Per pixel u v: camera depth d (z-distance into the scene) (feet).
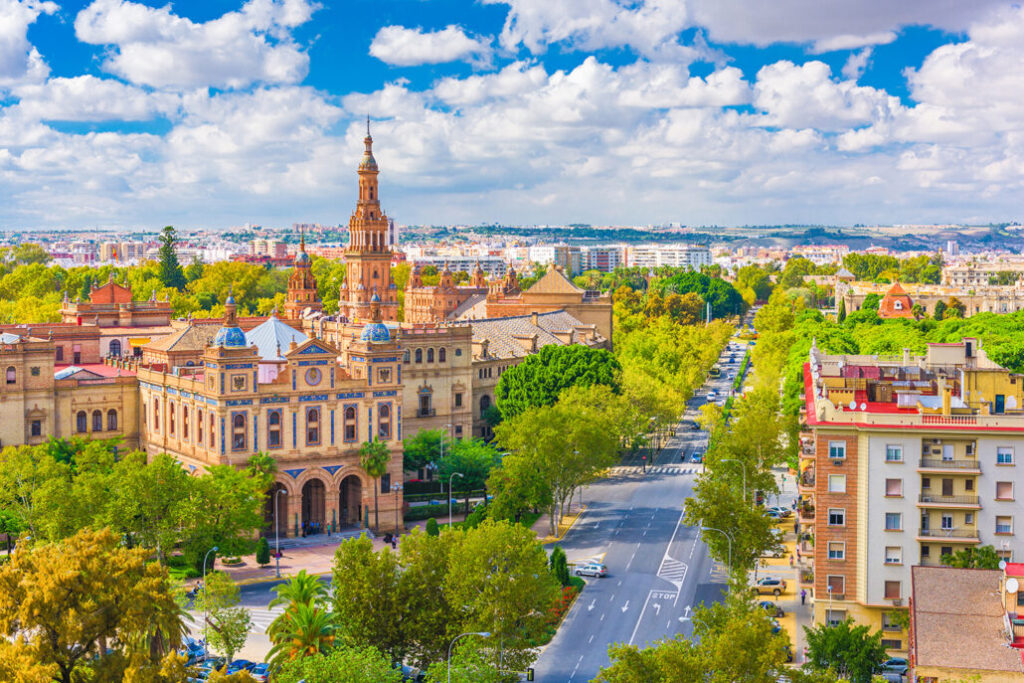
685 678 261.03
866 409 392.88
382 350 535.60
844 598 368.48
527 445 516.32
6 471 472.85
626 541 505.66
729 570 397.60
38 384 564.30
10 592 280.72
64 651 278.67
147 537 442.50
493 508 494.18
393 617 339.77
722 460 467.11
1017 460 355.77
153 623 297.12
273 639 348.79
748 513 405.18
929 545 361.10
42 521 441.27
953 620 271.49
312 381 520.83
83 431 578.66
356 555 345.72
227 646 358.43
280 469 513.45
